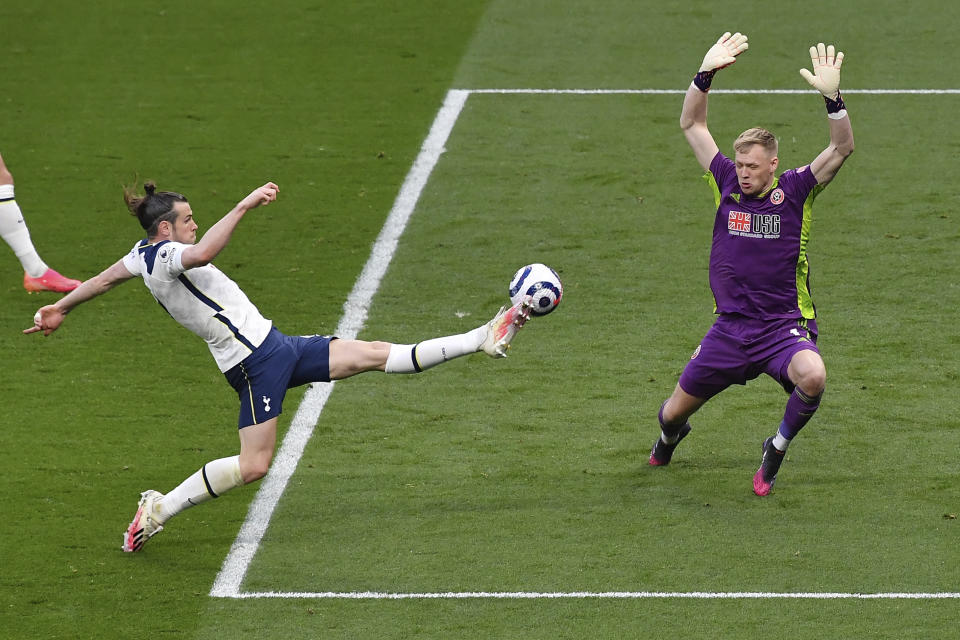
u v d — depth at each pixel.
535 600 22.47
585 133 46.38
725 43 25.09
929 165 42.91
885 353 31.72
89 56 54.56
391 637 21.53
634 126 46.81
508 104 49.03
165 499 23.81
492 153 44.97
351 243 38.72
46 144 46.34
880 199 40.62
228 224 22.09
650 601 22.36
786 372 24.45
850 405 29.34
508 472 26.92
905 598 22.28
